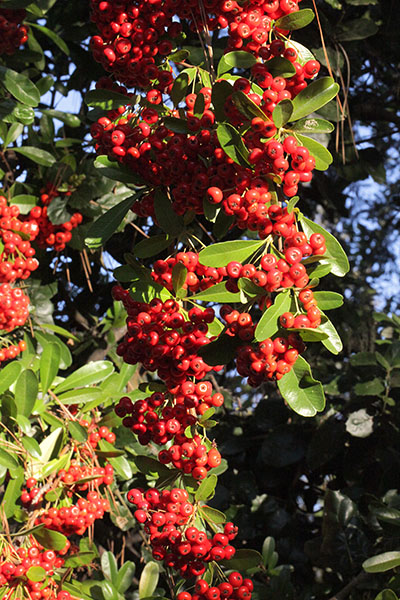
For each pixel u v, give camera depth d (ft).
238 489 13.93
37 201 11.83
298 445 13.97
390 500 11.70
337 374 13.83
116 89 7.23
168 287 6.05
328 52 11.56
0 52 11.23
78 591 8.71
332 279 15.92
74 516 8.52
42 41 14.46
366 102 14.94
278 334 5.16
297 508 14.47
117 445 11.93
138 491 6.42
